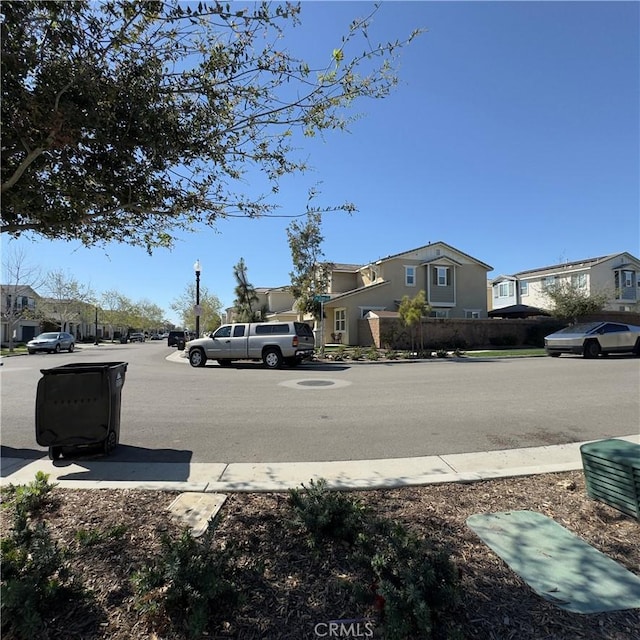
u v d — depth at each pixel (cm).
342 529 312
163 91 314
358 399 965
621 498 374
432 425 722
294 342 1694
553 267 4400
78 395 536
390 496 414
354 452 575
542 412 822
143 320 8638
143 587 233
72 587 244
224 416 794
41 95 275
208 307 5088
